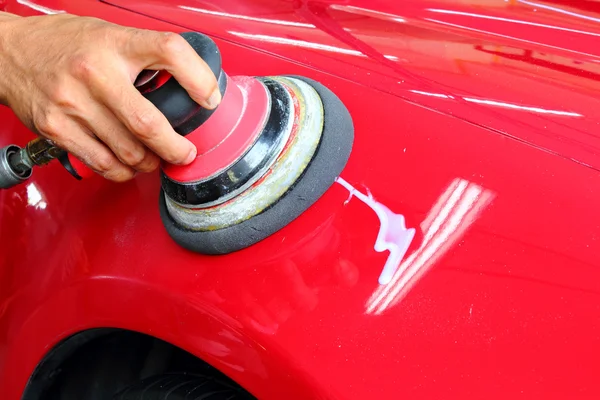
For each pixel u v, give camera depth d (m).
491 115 0.75
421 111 0.75
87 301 0.74
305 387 0.58
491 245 0.61
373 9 0.96
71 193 0.83
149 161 0.63
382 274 0.61
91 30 0.58
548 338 0.55
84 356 0.86
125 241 0.74
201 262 0.67
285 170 0.63
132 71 0.56
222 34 0.91
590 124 0.74
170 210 0.68
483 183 0.66
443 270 0.60
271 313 0.61
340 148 0.67
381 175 0.67
